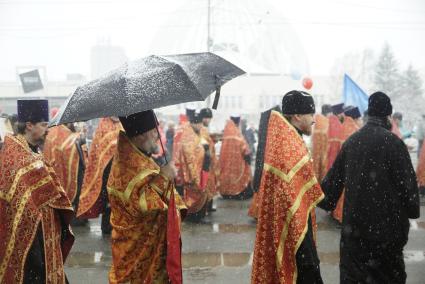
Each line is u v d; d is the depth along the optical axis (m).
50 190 4.33
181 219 4.05
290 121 4.44
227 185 12.12
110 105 3.28
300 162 4.20
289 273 4.13
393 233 4.71
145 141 3.80
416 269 6.62
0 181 4.26
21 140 4.35
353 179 4.86
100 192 8.46
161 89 3.39
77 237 8.63
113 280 3.79
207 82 3.79
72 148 9.61
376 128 4.89
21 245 4.19
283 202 4.14
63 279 4.59
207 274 6.52
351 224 4.82
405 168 4.70
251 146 22.72
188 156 9.52
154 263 3.74
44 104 4.43
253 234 8.68
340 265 4.96
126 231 3.74
